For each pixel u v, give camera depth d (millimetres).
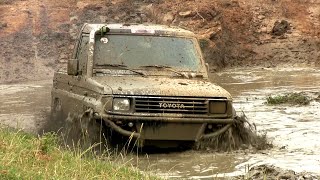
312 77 41344
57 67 44031
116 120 16531
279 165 14773
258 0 57000
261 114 23781
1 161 11984
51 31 48156
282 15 55562
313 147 17172
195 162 15688
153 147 17156
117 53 18641
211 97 17062
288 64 50906
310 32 54094
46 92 33594
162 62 18688
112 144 16766
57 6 51656
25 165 12445
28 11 50219
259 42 53000
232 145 17219
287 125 21016
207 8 51469
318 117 22828
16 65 43125
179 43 19219
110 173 13102
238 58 51000
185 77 18438
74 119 18078
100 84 17172
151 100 16688
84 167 13234
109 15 52094
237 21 54094
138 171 13680
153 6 53219
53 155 13914
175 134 16797
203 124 16922
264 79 40594
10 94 32844
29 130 20141
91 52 18453
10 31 47344
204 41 47344
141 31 19172
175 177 14023
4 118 23141
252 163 15281
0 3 51188
